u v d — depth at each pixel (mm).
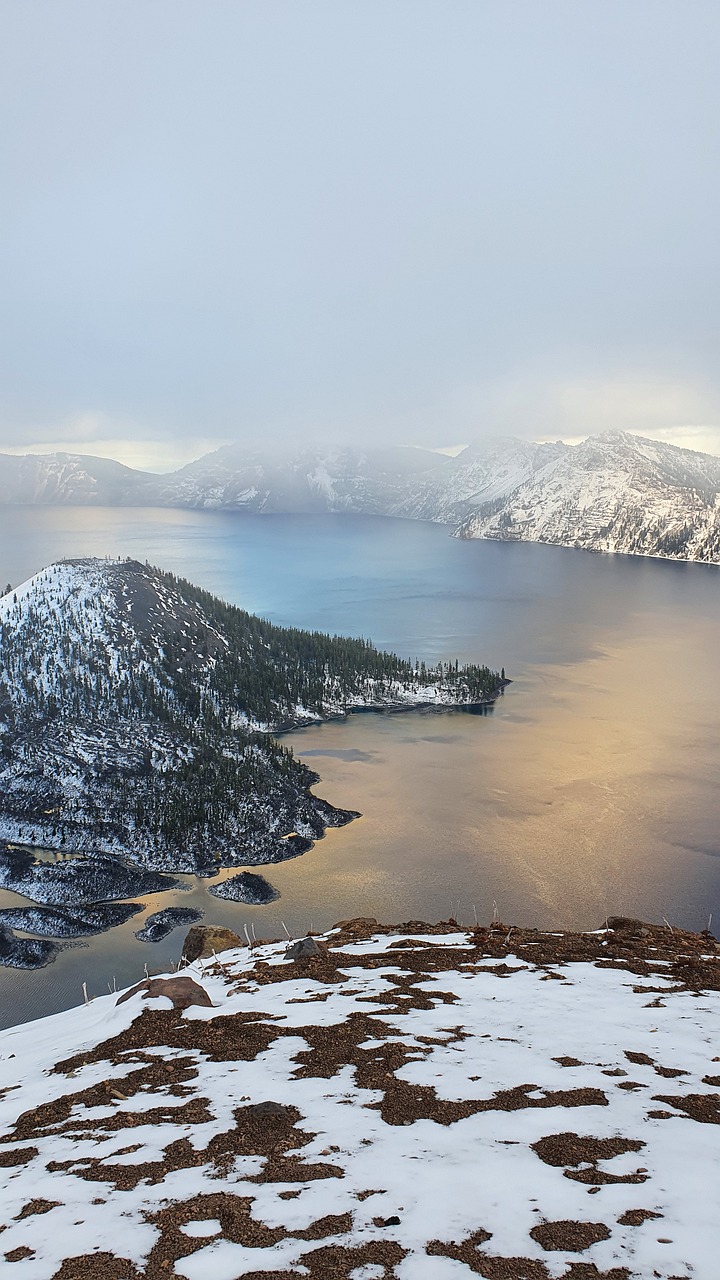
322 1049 15562
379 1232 8773
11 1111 13945
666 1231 8508
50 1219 9508
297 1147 11141
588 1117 11805
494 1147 10844
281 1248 8539
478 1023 17000
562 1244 8344
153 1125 12375
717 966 22031
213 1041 16500
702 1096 12625
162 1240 8844
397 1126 11703
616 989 19766
